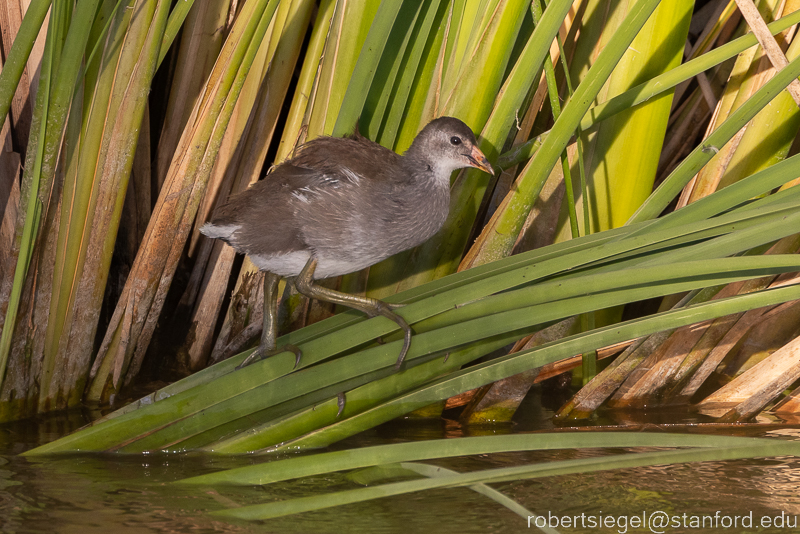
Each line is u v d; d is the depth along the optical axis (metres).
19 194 6.56
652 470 5.28
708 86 7.64
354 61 6.34
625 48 5.52
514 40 5.99
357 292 7.02
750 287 6.82
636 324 4.94
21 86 6.64
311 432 5.63
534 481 5.07
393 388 5.64
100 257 6.54
